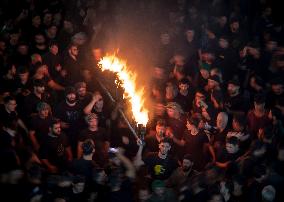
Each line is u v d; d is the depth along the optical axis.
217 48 15.27
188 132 11.34
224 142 11.21
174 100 12.58
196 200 9.47
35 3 17.53
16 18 16.38
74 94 11.67
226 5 18.20
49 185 9.34
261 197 9.21
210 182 9.66
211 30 16.62
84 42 14.31
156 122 11.86
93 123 11.04
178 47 15.39
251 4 18.25
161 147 10.40
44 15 16.58
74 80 13.32
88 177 9.95
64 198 9.23
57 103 12.48
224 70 14.51
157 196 9.41
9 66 13.28
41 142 10.88
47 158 10.77
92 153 10.16
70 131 11.80
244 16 17.78
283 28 16.38
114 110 11.66
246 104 12.50
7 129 10.44
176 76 13.62
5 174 9.07
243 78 14.40
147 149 11.14
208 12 17.80
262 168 9.38
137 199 9.73
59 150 10.86
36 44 14.97
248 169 10.00
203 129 11.33
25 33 15.90
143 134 10.91
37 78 12.59
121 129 11.37
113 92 12.25
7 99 10.73
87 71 13.00
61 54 14.58
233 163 10.17
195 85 13.62
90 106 11.71
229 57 14.70
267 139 10.30
